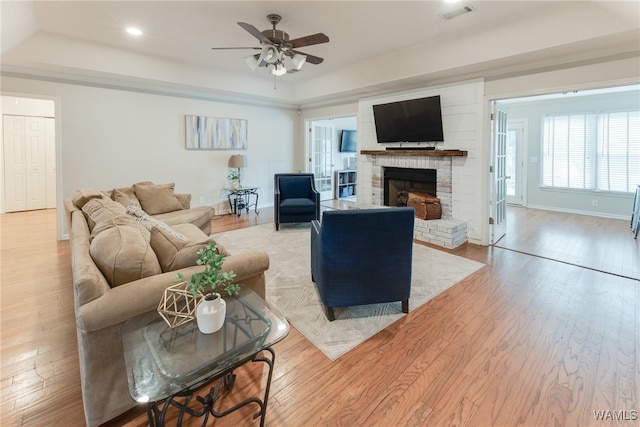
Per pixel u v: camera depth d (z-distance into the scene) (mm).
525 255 4055
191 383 1218
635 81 3250
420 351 2109
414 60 4430
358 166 6184
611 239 4734
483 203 4438
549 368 1927
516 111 7238
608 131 6055
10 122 6570
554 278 3312
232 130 6570
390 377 1869
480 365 1964
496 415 1591
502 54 3652
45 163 7016
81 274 1436
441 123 4734
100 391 1463
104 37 3988
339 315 2576
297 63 3359
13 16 3025
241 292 1821
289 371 1928
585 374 1870
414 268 3598
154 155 5551
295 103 7141
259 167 7148
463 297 2889
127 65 4578
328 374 1899
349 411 1627
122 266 1562
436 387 1785
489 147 4383
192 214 4234
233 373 1841
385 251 2404
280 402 1688
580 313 2588
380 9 3195
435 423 1549
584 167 6391
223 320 1478
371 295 2469
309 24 3555
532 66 3875
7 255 3977
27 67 4211
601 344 2166
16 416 1577
